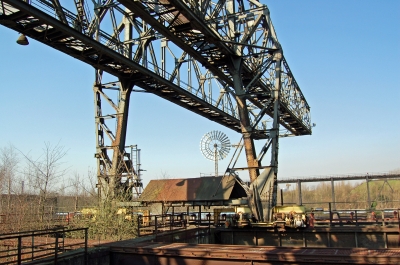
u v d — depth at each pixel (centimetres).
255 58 3173
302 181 7312
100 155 2767
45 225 2270
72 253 1459
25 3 1658
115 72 2623
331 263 1302
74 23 2038
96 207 2362
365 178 6894
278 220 2412
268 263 1391
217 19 2538
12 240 1952
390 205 7400
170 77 3006
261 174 2497
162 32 2139
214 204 2727
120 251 1627
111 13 2542
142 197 2967
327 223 2862
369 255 1275
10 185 2631
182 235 2267
